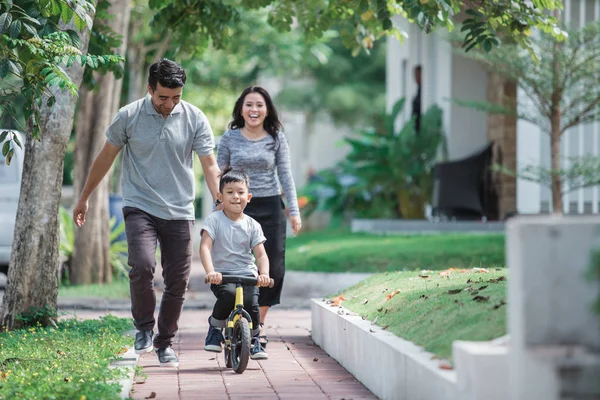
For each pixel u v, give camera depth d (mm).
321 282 20000
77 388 8281
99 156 10422
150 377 10102
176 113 10328
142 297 10273
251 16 32375
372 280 13047
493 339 7367
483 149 26406
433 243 22328
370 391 9336
